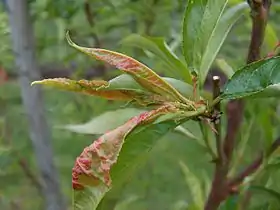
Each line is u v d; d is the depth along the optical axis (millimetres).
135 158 298
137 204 693
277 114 567
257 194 485
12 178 697
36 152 547
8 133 718
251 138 570
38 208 735
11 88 731
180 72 354
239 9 381
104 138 280
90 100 649
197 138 424
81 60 667
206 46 343
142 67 297
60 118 695
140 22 665
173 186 717
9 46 624
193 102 311
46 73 708
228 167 430
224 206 480
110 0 630
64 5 623
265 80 312
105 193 280
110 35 683
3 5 614
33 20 634
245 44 660
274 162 444
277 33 625
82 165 280
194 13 345
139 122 286
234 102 443
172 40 625
